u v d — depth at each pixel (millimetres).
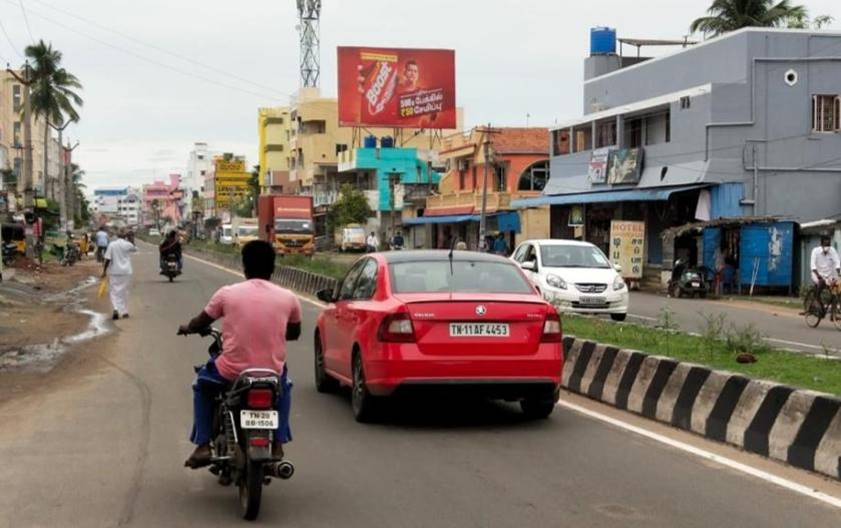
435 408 10336
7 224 43500
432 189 72375
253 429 6027
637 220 39125
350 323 9836
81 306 25125
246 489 6168
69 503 6613
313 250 53406
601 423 9469
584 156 43750
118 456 8055
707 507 6457
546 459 7906
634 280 34844
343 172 82562
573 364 11609
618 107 39688
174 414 9992
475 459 7918
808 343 16609
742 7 46281
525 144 57469
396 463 7785
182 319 21016
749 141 33562
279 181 101375
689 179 34656
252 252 6707
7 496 6785
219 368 6430
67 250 48469
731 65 34312
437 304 8859
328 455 8078
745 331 12398
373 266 10125
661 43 47156
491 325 8922
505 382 8891
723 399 8664
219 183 135375
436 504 6559
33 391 11695
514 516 6262
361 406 9359
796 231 31250
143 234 156500
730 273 31500
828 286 19594
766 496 6723
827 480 7141
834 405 7363
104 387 11836
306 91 90938
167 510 6449
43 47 70562
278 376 6305
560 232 46719
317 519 6223
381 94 68125
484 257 10172
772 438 7887
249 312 6398
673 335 13367
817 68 33844
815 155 33812
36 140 104375
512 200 53375
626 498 6691
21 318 21188
